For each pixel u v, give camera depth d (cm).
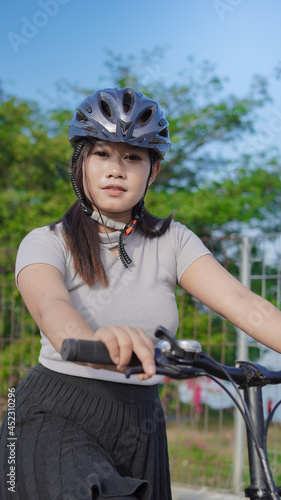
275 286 541
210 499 414
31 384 161
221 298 169
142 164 174
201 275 174
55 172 1079
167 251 176
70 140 178
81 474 137
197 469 483
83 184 174
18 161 1111
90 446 150
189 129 1036
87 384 158
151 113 175
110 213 173
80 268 162
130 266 171
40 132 1091
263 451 124
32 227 988
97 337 113
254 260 432
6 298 798
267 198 997
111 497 133
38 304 142
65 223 167
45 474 141
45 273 151
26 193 1060
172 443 485
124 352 112
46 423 153
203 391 520
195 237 181
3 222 1048
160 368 113
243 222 954
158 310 168
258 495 123
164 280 174
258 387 133
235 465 434
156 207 905
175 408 582
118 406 159
